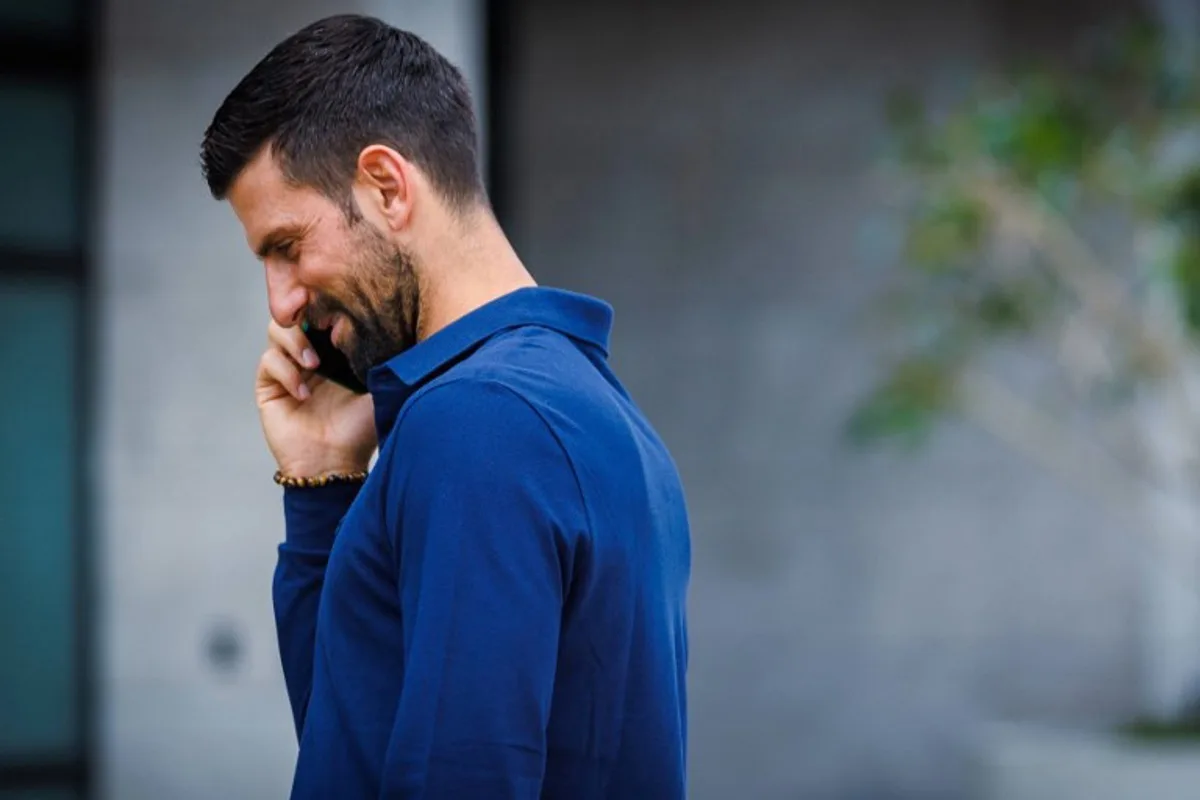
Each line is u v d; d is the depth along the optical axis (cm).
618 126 1331
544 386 310
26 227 1017
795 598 1335
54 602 1016
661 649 323
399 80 330
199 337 999
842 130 1328
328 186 327
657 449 345
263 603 994
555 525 297
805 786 1331
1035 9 1336
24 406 1018
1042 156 1120
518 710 289
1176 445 1277
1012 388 1316
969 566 1336
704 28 1333
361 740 307
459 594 291
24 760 1003
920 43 1331
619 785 315
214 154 333
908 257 1182
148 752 994
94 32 1012
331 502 381
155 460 996
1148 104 1221
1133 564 1338
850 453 1332
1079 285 1176
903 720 1333
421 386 318
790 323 1330
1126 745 1126
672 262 1332
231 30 998
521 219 1327
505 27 1326
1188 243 1133
